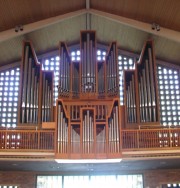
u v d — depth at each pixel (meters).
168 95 27.88
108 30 27.47
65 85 24.66
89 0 24.47
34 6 23.16
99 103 23.91
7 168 23.97
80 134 20.66
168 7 22.58
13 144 20.67
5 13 22.69
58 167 23.61
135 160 21.31
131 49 28.72
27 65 25.73
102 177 25.27
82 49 25.52
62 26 26.47
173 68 28.56
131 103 24.95
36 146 20.72
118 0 23.59
